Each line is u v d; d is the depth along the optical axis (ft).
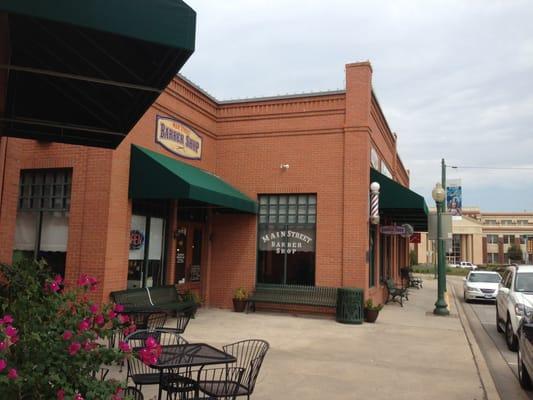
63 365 11.02
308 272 48.96
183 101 45.85
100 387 11.30
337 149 48.62
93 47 16.96
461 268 230.89
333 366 27.66
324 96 49.47
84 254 35.35
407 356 30.94
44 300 13.21
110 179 35.55
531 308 35.04
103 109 22.54
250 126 51.70
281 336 36.17
